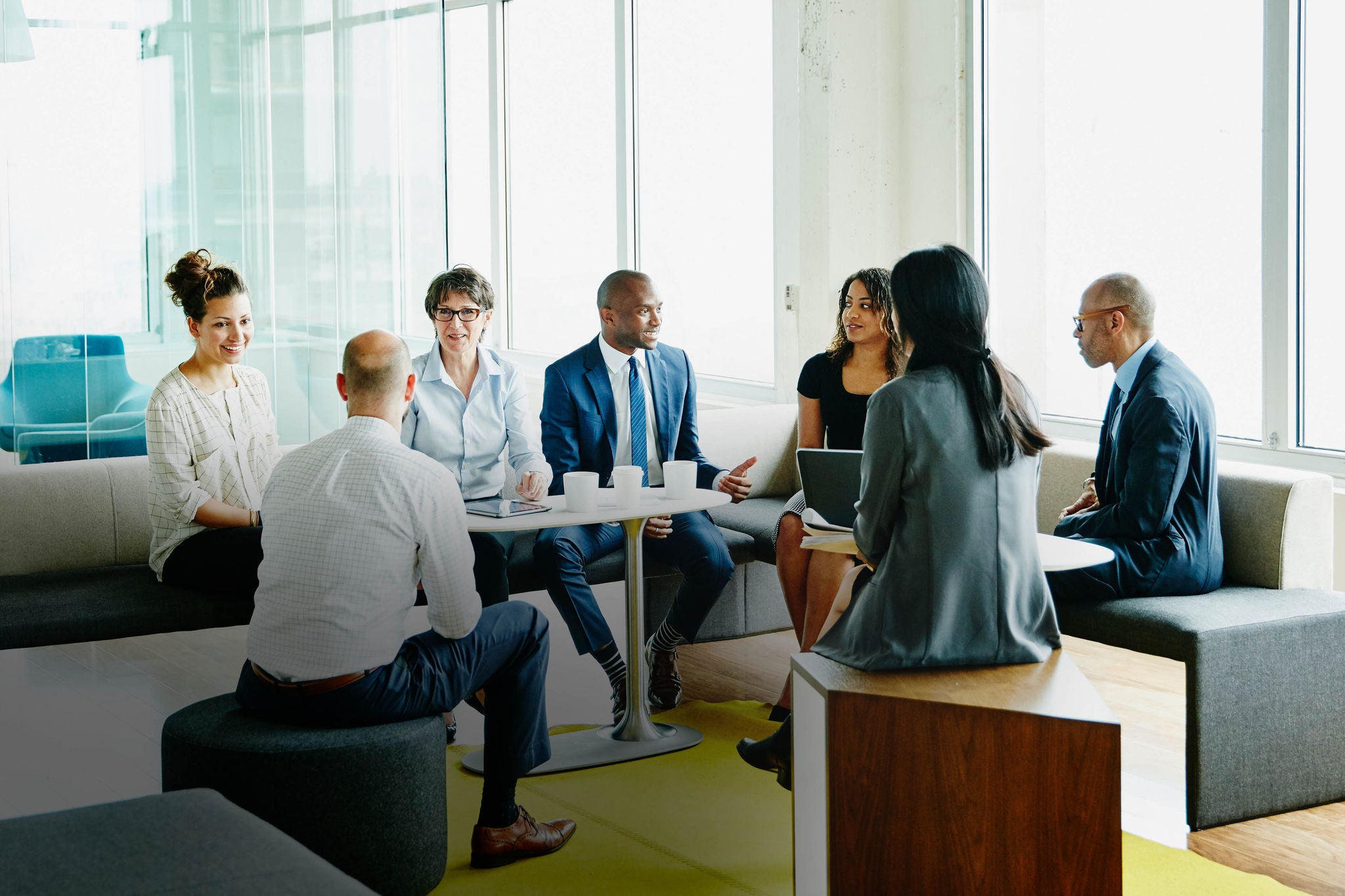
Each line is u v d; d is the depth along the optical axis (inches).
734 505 185.6
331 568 96.3
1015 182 201.8
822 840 91.7
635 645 139.1
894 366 152.0
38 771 134.3
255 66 198.2
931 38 207.2
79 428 185.5
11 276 178.7
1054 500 163.0
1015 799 87.3
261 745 95.6
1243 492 138.6
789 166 227.3
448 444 150.8
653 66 269.1
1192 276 177.6
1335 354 160.7
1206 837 117.3
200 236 195.2
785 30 224.4
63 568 146.7
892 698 88.0
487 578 142.6
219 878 65.9
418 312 219.0
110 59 184.4
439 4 215.6
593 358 156.1
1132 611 125.5
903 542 95.1
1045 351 201.2
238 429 142.6
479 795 127.0
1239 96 168.9
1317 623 123.0
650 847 113.7
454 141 334.0
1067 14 191.3
